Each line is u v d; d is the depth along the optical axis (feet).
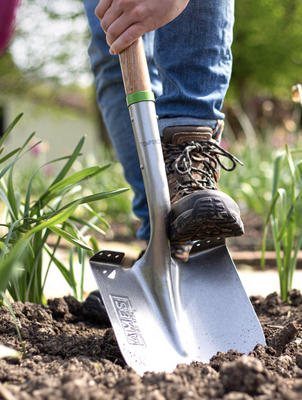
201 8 3.90
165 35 4.01
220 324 3.47
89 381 2.46
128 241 12.45
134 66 3.51
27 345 3.26
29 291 4.44
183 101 3.95
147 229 5.45
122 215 14.05
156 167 3.50
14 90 39.65
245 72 37.60
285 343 3.36
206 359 3.22
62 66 36.78
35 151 18.33
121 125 5.25
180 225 3.45
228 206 3.43
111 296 3.31
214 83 4.01
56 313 4.37
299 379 2.60
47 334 3.54
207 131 3.96
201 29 3.93
